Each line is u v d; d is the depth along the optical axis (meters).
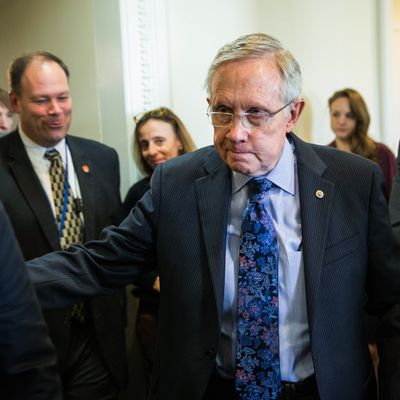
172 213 1.00
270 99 0.84
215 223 0.97
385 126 2.85
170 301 1.00
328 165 0.99
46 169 1.52
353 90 2.58
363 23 2.75
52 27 2.19
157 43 2.07
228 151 0.88
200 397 0.96
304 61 2.66
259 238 0.94
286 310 0.95
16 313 0.65
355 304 0.95
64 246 1.50
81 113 2.13
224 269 0.96
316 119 2.73
